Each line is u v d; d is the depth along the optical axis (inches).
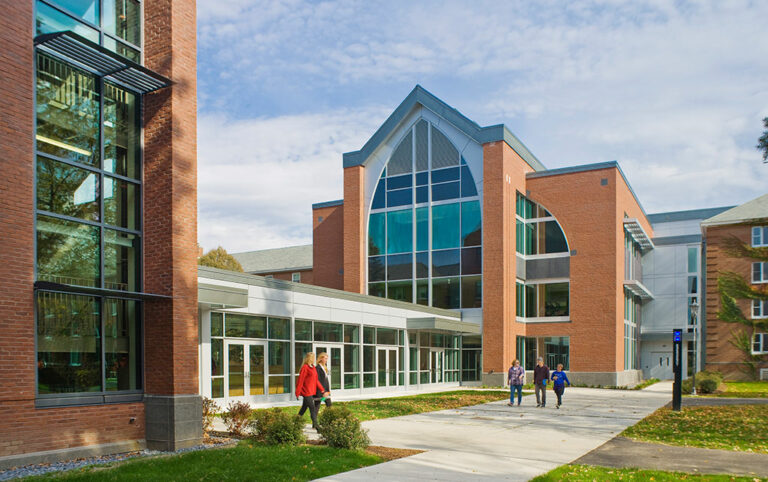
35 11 455.8
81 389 466.9
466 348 1441.9
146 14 540.1
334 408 493.7
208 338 757.9
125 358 503.5
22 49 433.1
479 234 1376.7
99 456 461.1
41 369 439.8
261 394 846.5
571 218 1433.3
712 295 1653.5
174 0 530.6
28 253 426.6
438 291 1412.4
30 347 422.9
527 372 1437.0
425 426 637.9
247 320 832.9
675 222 1958.7
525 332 1449.3
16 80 427.5
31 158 434.0
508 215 1364.4
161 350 504.4
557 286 1445.6
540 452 479.2
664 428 630.5
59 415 439.2
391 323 1160.2
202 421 519.5
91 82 499.8
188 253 522.9
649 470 404.5
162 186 518.3
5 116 418.3
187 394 508.1
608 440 549.0
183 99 531.8
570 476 381.1
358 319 1066.1
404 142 1494.8
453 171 1425.9
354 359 1063.0
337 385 1013.8
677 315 1771.7
